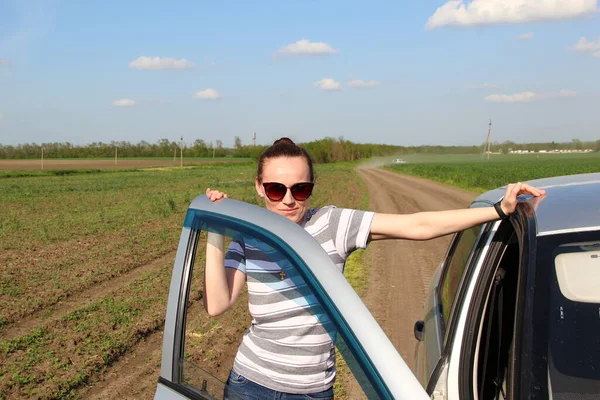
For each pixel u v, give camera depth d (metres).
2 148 154.25
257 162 2.44
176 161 135.12
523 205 2.31
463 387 2.23
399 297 8.59
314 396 2.16
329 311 1.67
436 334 2.72
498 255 2.41
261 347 2.17
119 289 9.33
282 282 2.11
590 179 2.68
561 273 1.98
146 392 5.53
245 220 1.92
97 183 46.47
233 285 2.24
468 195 30.45
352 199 27.52
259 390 2.17
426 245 13.17
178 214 20.88
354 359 1.61
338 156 146.62
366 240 2.25
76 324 7.46
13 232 16.30
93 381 5.79
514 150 172.25
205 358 4.93
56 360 6.21
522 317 1.94
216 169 87.81
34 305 8.38
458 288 2.61
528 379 1.83
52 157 157.75
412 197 29.08
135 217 19.91
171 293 2.15
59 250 13.17
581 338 1.89
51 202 27.33
